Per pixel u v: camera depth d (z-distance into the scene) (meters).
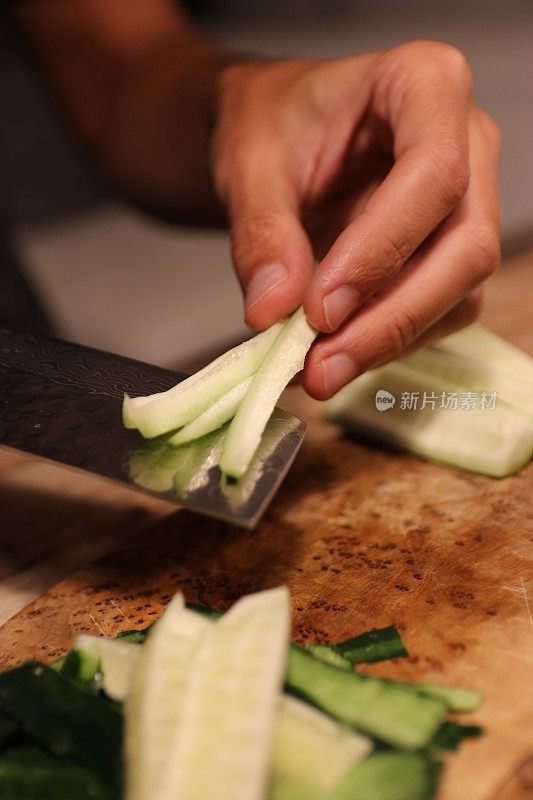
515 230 0.50
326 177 0.34
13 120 0.66
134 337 0.56
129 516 0.32
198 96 0.40
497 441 0.32
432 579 0.28
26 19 0.46
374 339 0.28
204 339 0.56
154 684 0.23
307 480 0.32
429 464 0.32
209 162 0.37
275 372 0.27
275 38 0.84
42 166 0.69
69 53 0.46
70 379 0.30
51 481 0.33
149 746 0.22
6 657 0.26
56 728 0.24
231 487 0.26
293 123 0.33
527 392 0.33
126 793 0.22
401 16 0.94
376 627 0.26
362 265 0.27
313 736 0.23
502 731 0.24
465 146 0.28
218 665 0.23
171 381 0.30
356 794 0.22
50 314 0.49
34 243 0.70
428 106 0.29
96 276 0.65
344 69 0.32
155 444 0.27
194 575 0.29
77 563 0.30
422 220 0.27
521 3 0.98
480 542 0.29
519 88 0.80
